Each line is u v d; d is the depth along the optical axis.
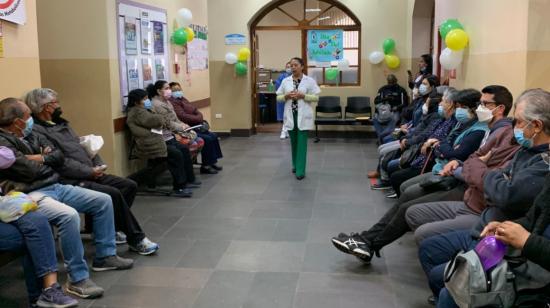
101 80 5.38
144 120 5.34
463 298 1.97
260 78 11.77
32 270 2.94
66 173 3.59
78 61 5.39
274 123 11.85
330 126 9.97
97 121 5.44
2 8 3.44
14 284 3.32
